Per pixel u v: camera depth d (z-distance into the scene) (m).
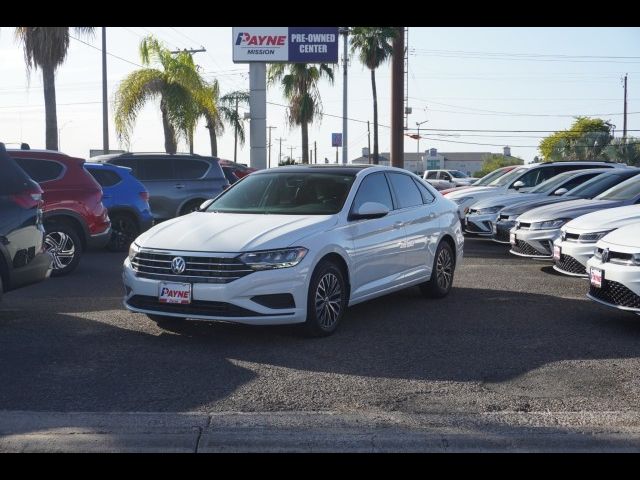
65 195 10.99
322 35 25.23
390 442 4.74
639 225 7.95
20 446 4.66
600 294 7.75
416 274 8.78
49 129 21.47
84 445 4.69
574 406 5.41
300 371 6.21
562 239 10.03
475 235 16.34
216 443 4.71
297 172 8.45
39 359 6.49
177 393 5.63
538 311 8.66
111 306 8.72
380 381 5.96
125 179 13.87
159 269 6.93
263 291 6.69
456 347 7.00
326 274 7.21
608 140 57.88
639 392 5.71
